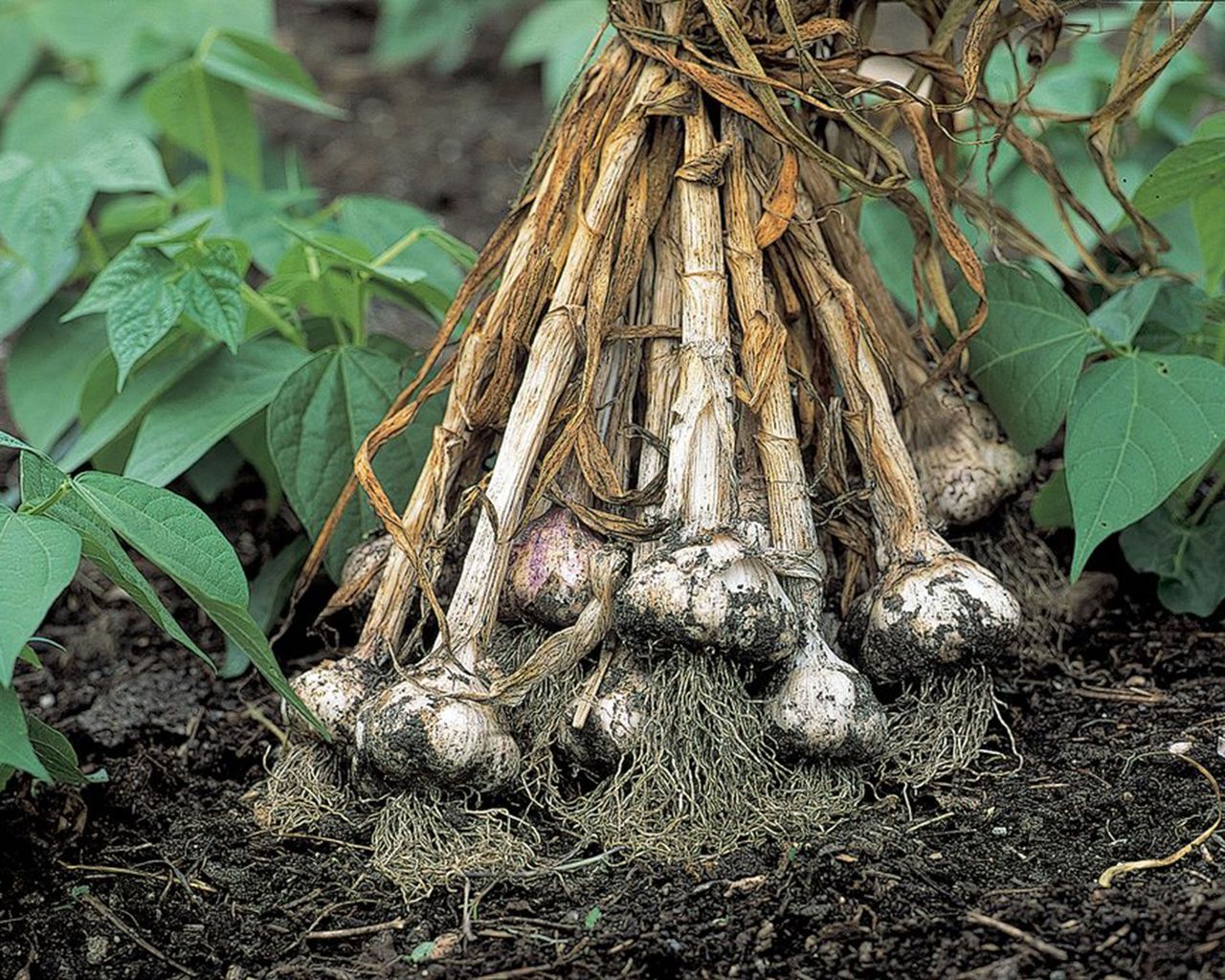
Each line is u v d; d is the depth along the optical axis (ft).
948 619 3.80
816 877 3.68
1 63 6.60
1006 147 4.93
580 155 3.91
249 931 3.72
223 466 4.65
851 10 4.05
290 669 4.31
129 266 4.20
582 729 3.76
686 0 3.88
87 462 4.70
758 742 3.76
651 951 3.60
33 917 3.76
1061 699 4.07
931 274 4.12
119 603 4.60
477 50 8.82
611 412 3.89
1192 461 3.91
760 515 3.85
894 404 4.04
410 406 3.93
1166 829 3.75
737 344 3.91
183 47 6.29
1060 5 3.99
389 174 7.14
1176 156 4.06
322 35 9.03
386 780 3.79
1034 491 4.60
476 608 3.78
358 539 4.18
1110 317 4.20
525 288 3.89
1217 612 4.28
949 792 3.85
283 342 4.37
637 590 3.71
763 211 3.92
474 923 3.67
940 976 3.54
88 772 4.09
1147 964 3.52
